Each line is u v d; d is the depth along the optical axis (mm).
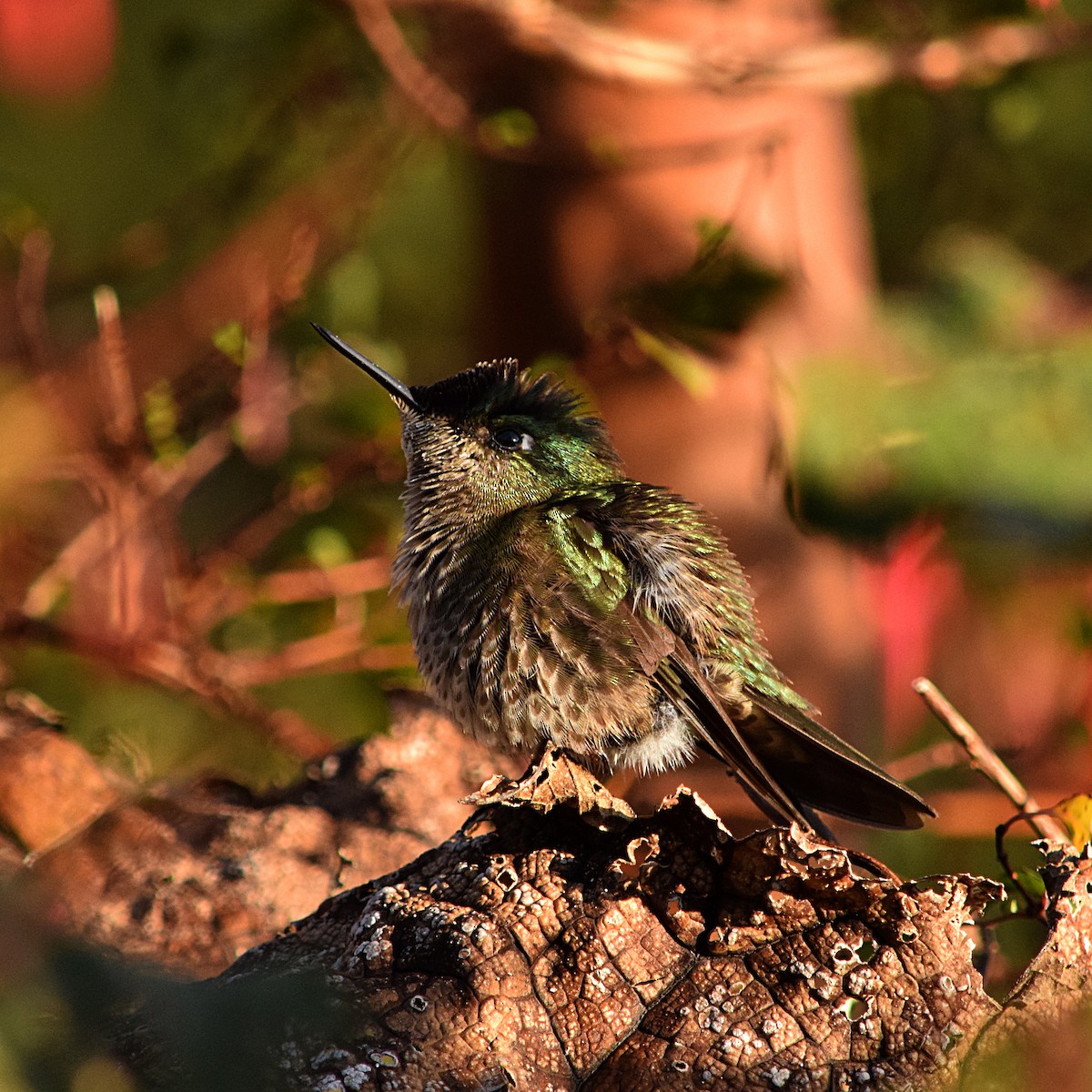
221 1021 3523
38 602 10570
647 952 5180
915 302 11000
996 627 10578
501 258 12578
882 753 12078
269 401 11328
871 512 9836
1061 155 15641
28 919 3244
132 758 9242
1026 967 5160
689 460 11625
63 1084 3230
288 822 8070
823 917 5184
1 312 10352
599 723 7684
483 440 8469
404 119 12391
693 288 10320
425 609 8125
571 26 11461
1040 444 9719
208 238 12961
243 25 13398
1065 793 9820
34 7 9914
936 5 13016
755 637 8227
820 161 13273
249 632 11188
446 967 5098
